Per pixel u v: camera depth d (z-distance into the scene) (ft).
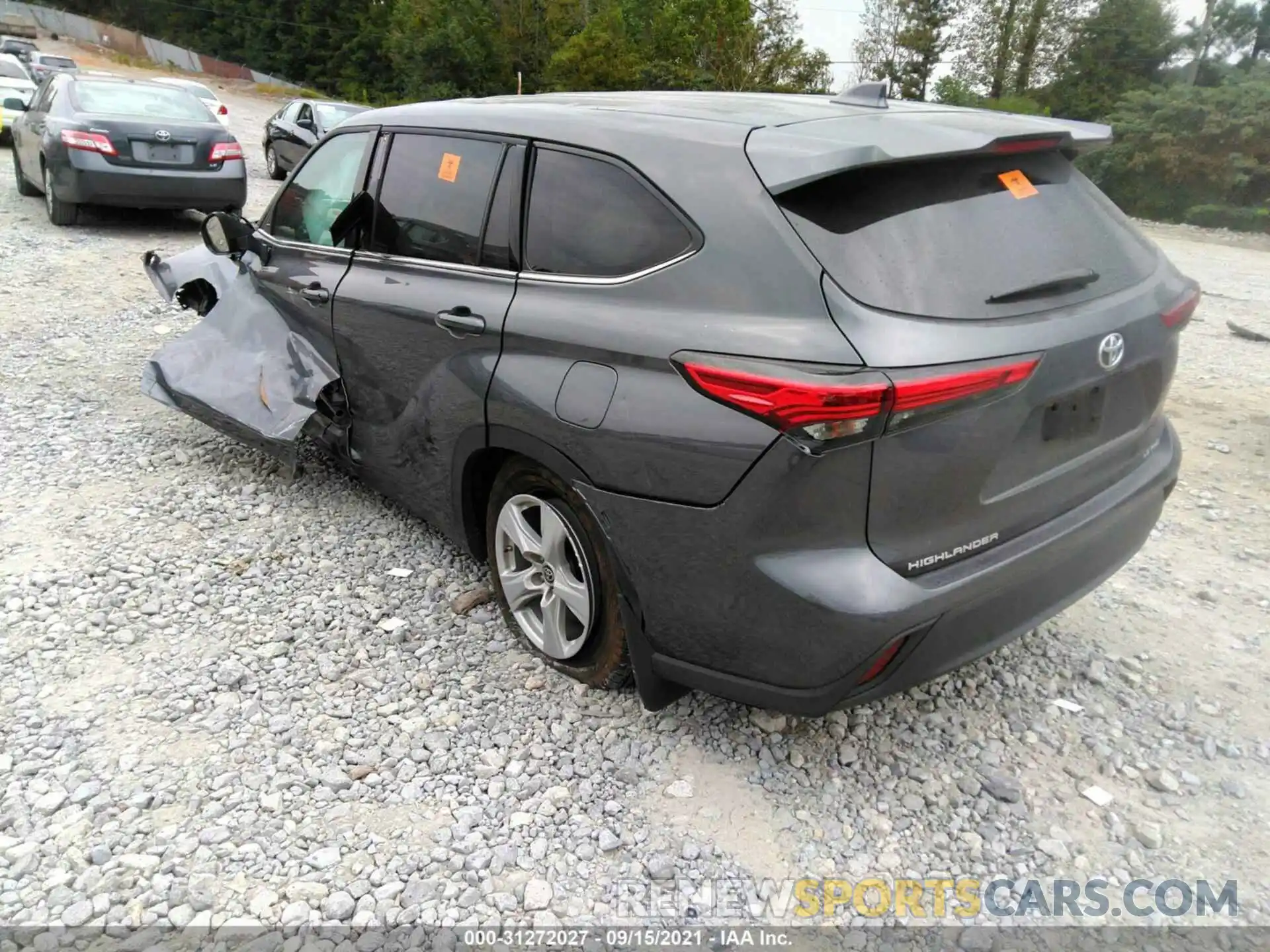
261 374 14.15
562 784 9.18
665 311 8.41
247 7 213.66
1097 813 9.05
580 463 8.98
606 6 170.40
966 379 7.41
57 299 24.94
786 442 7.47
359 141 13.20
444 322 10.64
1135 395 9.39
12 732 9.51
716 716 10.17
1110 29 134.82
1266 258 59.67
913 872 8.32
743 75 136.77
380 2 203.51
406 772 9.25
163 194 32.17
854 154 7.77
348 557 13.26
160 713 9.89
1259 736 10.20
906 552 7.79
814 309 7.57
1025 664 11.37
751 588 7.97
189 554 13.14
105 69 168.76
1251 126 82.02
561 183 9.81
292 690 10.41
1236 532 15.19
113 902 7.68
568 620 10.50
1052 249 8.63
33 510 14.07
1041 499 8.63
